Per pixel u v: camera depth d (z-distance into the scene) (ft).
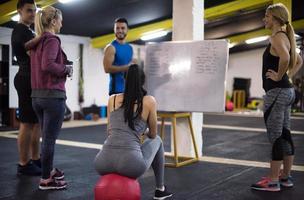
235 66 56.03
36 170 12.37
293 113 42.68
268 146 19.57
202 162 15.06
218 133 25.30
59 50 10.49
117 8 26.68
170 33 36.29
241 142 21.08
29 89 11.85
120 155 7.91
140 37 34.09
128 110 8.27
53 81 10.37
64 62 10.78
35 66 10.53
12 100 29.81
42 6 22.59
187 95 14.19
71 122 32.63
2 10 23.66
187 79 14.20
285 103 10.50
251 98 53.47
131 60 13.14
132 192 7.74
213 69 13.87
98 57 37.45
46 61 10.05
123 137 8.11
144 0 25.34
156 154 9.57
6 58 29.35
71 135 23.70
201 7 15.74
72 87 35.35
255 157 16.35
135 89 8.43
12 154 16.61
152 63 14.84
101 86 37.93
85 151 17.53
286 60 9.90
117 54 12.75
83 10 26.25
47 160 10.74
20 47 11.62
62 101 10.62
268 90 10.61
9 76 29.45
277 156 10.69
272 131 10.66
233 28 38.40
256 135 24.26
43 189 10.84
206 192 10.84
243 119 36.60
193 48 14.20
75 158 15.74
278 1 21.89
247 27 38.60
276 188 10.80
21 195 10.36
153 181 12.03
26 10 11.64
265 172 13.34
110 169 7.97
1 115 28.66
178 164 14.06
